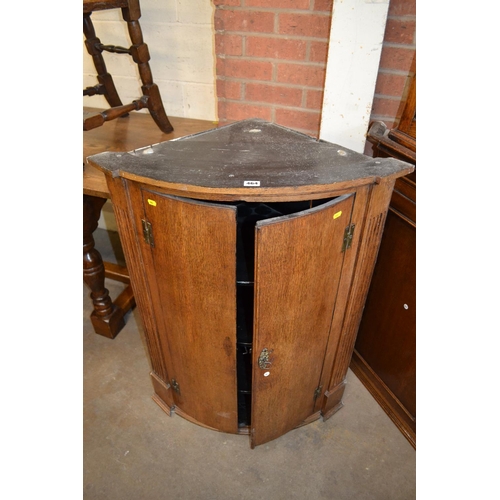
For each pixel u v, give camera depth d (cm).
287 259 89
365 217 97
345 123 134
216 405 123
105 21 163
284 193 81
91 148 140
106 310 167
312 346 113
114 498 120
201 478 125
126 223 100
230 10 130
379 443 135
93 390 151
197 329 106
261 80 141
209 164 90
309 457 131
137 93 176
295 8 124
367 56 121
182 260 95
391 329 135
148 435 137
